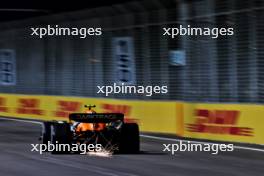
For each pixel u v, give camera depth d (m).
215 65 49.03
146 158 33.44
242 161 32.28
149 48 58.16
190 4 51.09
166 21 55.72
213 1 48.97
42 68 75.88
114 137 35.06
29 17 75.88
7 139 45.16
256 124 40.38
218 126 43.47
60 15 71.31
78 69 69.56
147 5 57.44
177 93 53.91
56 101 65.69
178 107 47.91
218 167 29.81
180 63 53.00
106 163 31.16
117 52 63.12
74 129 34.78
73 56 70.31
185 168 29.38
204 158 33.62
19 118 71.25
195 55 51.00
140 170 28.67
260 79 45.09
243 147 39.06
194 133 45.72
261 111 40.03
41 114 68.25
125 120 54.59
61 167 29.83
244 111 41.41
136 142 35.75
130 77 61.09
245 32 46.38
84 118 33.88
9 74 83.12
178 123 47.81
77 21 69.62
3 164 31.19
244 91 46.50
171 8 54.88
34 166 30.31
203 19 50.00
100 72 66.00
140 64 59.62
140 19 59.44
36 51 77.00
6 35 83.69
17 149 38.19
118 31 63.00
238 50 46.97
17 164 31.12
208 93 49.75
